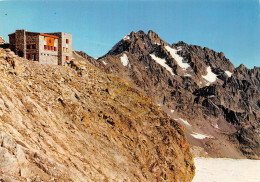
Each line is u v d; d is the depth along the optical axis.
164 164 60.94
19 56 57.66
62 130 41.09
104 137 49.56
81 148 40.81
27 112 36.16
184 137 78.31
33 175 24.89
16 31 57.25
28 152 26.09
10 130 29.03
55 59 61.00
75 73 62.44
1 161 22.45
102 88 64.81
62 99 47.75
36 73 51.38
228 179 148.25
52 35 61.56
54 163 27.77
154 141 64.81
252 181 150.00
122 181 42.78
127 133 55.94
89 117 50.50
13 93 36.91
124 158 49.38
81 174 33.53
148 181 51.47
